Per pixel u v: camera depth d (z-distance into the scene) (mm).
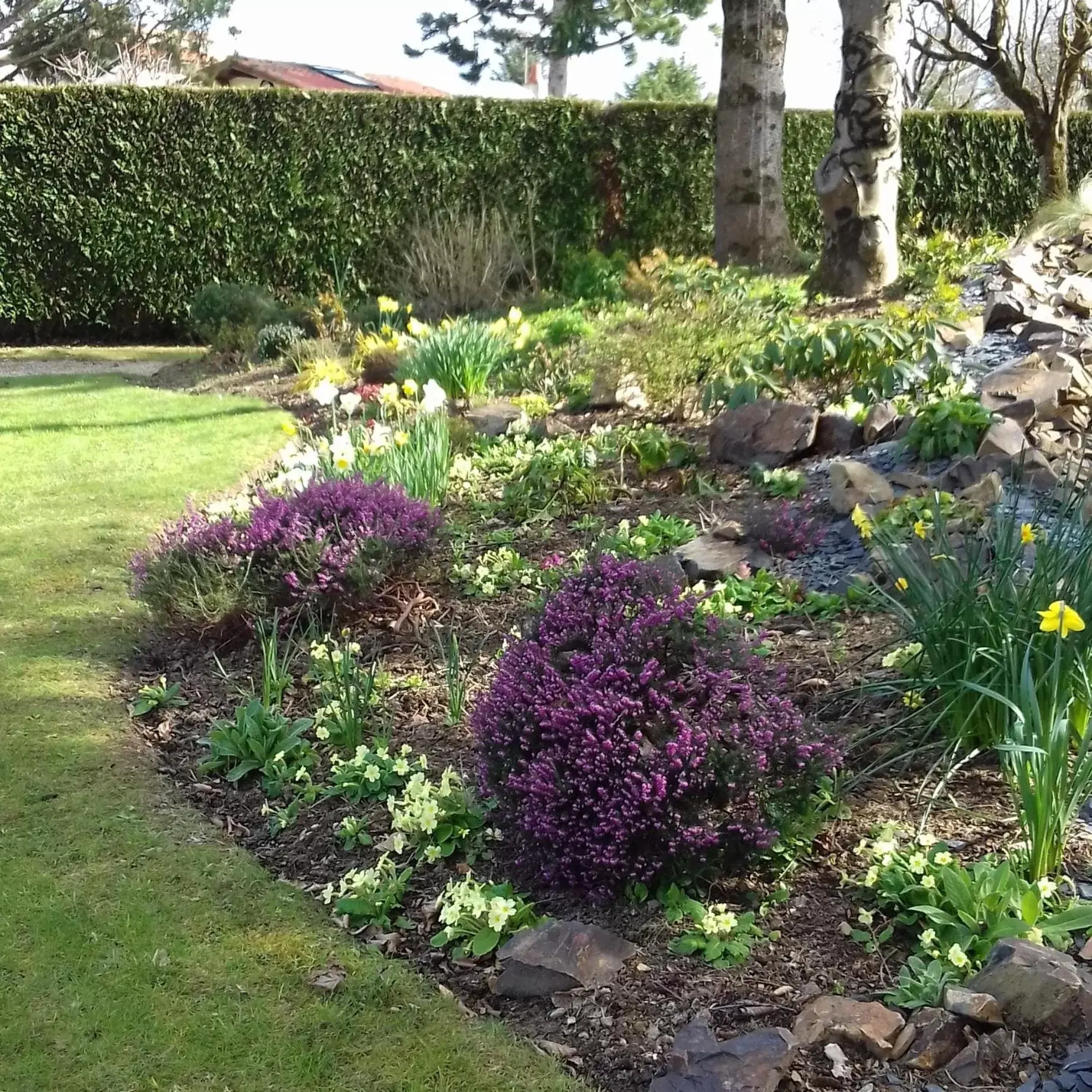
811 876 2600
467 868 2789
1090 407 5164
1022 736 2469
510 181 15656
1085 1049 1957
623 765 2531
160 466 6965
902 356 5844
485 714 2842
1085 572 2990
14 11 29141
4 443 7754
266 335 11398
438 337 8148
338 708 3518
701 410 6586
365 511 4469
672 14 22453
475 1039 2182
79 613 4543
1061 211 9336
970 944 2227
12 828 2949
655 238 16156
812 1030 2072
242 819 3121
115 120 14508
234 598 4129
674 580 3213
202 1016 2248
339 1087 2062
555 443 6473
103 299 15031
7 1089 2055
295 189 15109
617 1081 2064
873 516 4469
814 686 3430
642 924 2496
